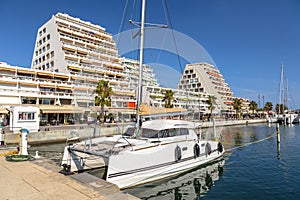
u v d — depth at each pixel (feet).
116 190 15.12
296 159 43.86
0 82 90.79
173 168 29.71
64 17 130.72
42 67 134.51
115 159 23.02
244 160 42.80
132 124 31.45
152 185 26.78
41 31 139.03
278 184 28.45
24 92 94.17
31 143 55.88
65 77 104.22
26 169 20.42
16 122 56.44
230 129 130.31
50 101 101.91
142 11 31.78
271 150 55.06
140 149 26.09
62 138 61.41
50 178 17.66
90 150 25.21
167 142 29.86
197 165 34.53
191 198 24.00
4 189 15.16
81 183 16.47
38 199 13.47
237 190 26.40
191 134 34.71
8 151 31.83
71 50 113.19
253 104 291.58
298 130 122.62
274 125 173.68
